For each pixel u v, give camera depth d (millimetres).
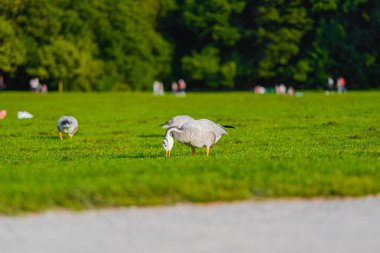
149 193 13164
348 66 99750
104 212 12305
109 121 40344
